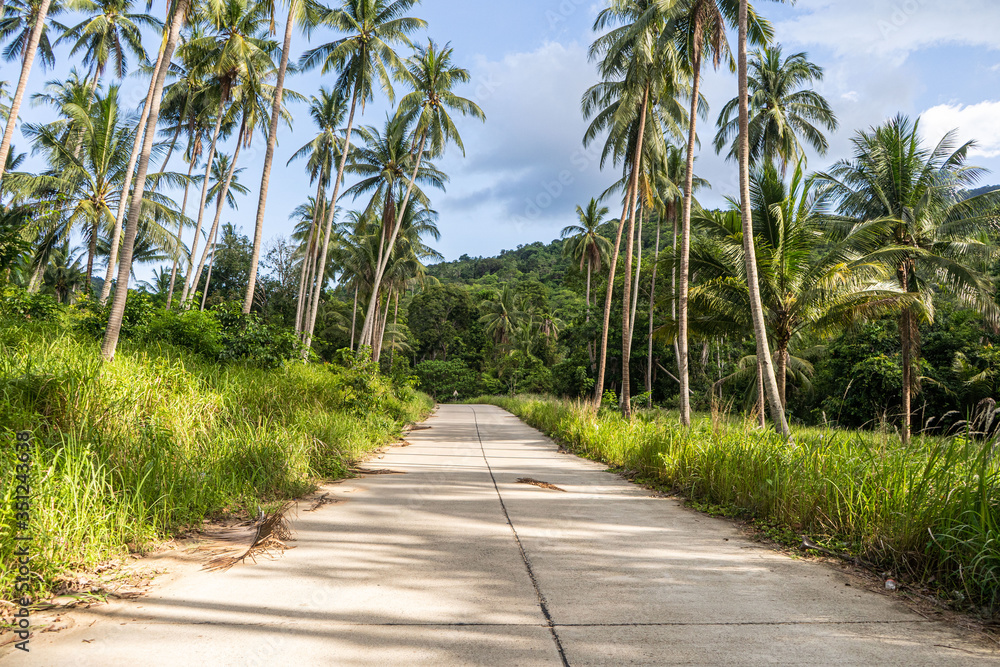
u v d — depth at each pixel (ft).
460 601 11.25
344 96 88.94
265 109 90.53
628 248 64.59
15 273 35.40
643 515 20.26
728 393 103.65
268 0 60.39
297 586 11.91
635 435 35.40
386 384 51.70
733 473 21.86
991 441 14.92
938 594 12.14
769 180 55.16
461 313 250.98
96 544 12.73
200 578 12.28
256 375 36.65
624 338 65.00
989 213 61.16
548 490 25.02
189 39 75.41
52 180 75.00
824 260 52.11
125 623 9.78
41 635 9.20
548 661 8.69
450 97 92.89
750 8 46.68
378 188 105.19
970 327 80.12
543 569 13.50
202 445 20.65
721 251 57.41
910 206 63.10
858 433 21.71
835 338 91.25
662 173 87.40
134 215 28.99
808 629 10.19
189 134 96.37
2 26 77.92
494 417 86.48
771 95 86.58
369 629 9.78
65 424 17.29
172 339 38.14
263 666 8.27
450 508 20.31
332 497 21.53
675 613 10.83
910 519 14.01
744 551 15.67
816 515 17.13
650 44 53.36
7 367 18.97
